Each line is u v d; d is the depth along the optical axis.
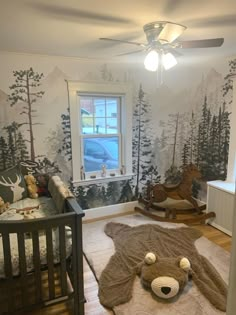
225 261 2.60
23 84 3.03
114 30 2.14
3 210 2.52
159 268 2.18
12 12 1.76
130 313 1.92
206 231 3.29
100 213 3.78
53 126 3.27
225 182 3.47
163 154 4.08
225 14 1.81
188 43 1.95
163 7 1.68
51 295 1.83
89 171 3.68
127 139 3.74
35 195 2.97
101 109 3.61
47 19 1.89
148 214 3.68
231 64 3.28
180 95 4.00
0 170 3.08
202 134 3.91
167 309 1.96
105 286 2.20
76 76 3.29
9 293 1.72
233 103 3.31
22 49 2.80
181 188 3.67
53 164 3.35
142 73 3.67
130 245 2.86
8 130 3.05
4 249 1.64
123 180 3.87
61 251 1.80
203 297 2.07
